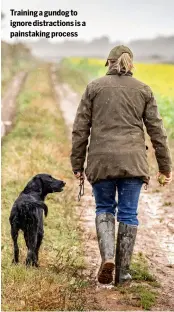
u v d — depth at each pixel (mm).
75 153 9250
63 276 9070
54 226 12773
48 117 36562
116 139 8773
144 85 9055
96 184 9016
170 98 44969
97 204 9164
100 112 8922
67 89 66938
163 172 9336
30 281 8547
